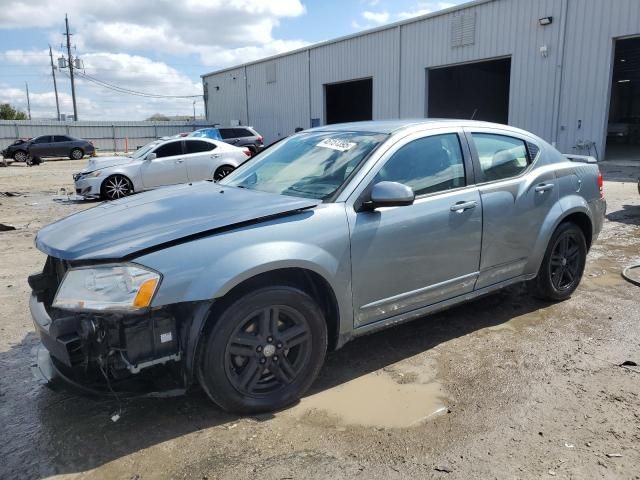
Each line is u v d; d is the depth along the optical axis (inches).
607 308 184.2
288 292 118.4
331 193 132.6
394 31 984.9
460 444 109.3
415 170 144.6
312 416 120.2
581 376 136.9
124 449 108.9
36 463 105.0
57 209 446.3
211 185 161.9
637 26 668.1
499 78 1338.6
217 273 109.2
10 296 206.2
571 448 107.3
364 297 132.3
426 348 155.3
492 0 818.2
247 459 105.2
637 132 1257.4
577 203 184.2
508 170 167.3
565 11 733.3
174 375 117.9
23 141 1155.3
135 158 519.2
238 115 1523.1
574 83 738.2
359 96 1347.2
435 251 143.9
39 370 120.8
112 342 107.3
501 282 166.2
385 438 111.7
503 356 149.1
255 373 118.1
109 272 106.5
